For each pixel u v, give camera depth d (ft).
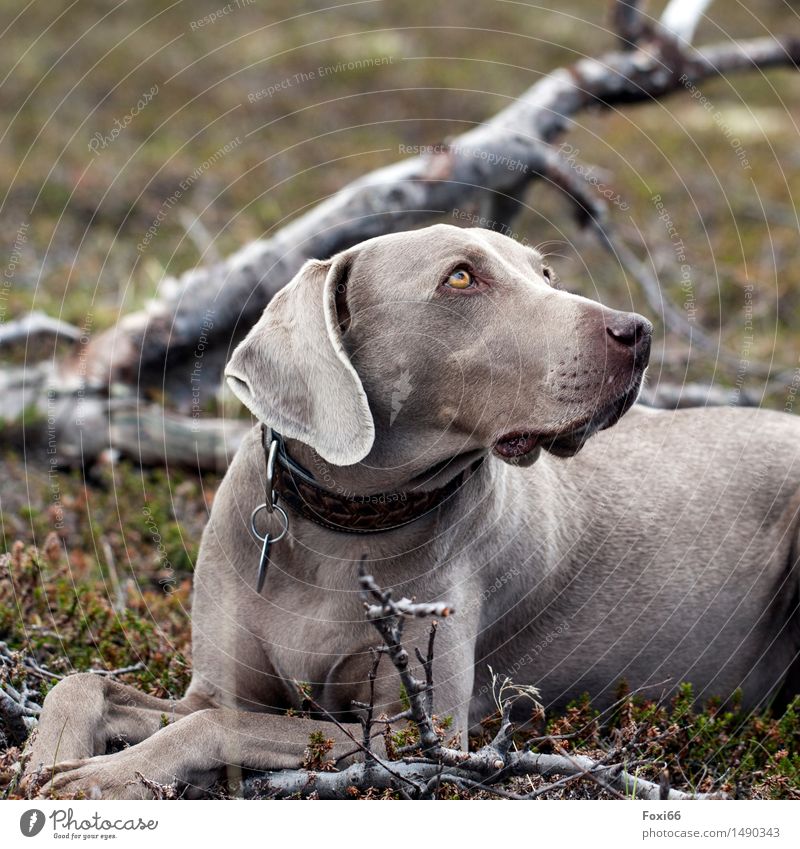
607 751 16.81
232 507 18.02
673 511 21.08
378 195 31.99
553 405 16.24
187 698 18.21
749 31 78.48
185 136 59.57
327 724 16.58
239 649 17.87
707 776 17.92
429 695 14.80
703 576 20.86
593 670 20.36
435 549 17.49
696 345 33.94
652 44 35.04
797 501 21.29
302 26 77.77
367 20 80.69
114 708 17.04
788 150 60.08
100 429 29.66
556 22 82.02
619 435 21.93
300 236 31.60
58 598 21.53
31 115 60.64
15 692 17.52
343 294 17.34
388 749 15.53
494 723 18.97
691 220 49.06
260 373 16.69
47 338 33.71
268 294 31.30
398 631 13.82
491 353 16.62
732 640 21.02
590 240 42.09
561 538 20.06
